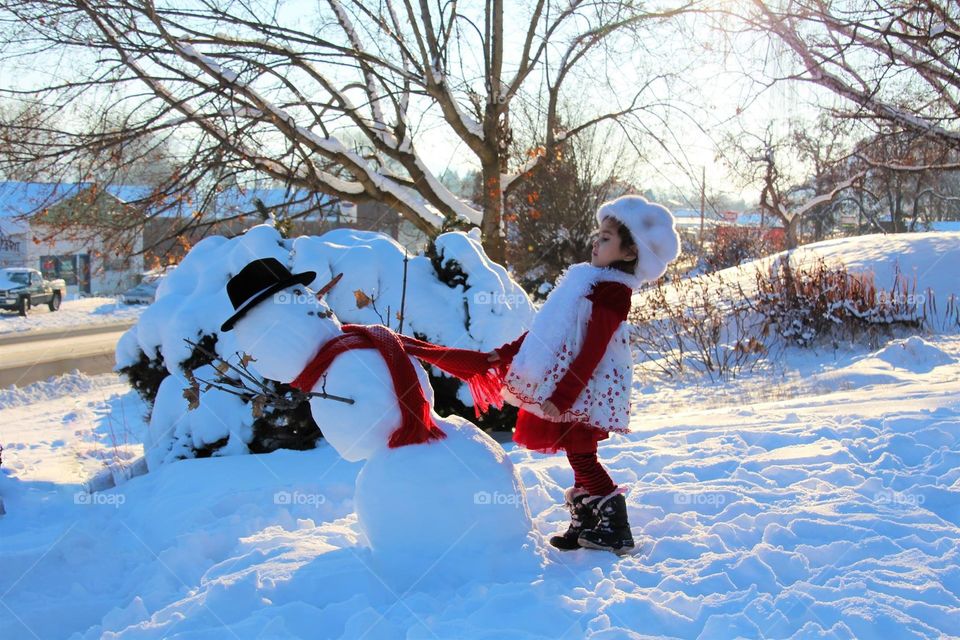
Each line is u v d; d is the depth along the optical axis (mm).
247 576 3285
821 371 10664
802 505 3977
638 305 14836
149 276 13656
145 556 4504
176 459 6266
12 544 4949
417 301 6652
